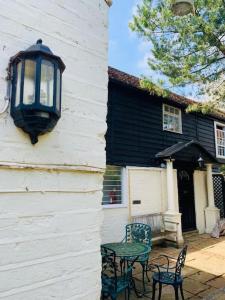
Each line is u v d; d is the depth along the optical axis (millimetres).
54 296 1986
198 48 5980
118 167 8641
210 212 11367
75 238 2193
